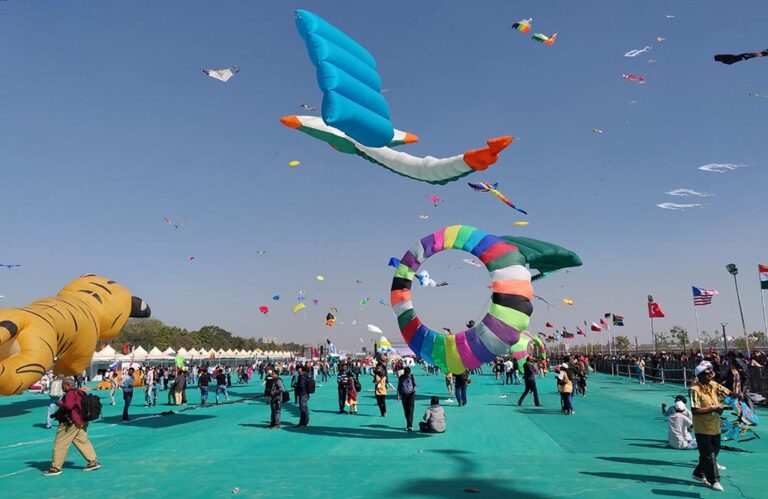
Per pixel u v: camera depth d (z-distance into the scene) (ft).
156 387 72.74
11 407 74.54
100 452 35.55
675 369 85.51
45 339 49.65
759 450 31.65
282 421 50.80
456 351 51.49
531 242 71.20
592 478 25.36
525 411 54.44
